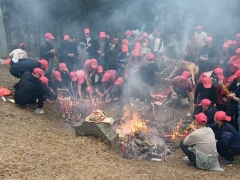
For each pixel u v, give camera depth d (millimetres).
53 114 6109
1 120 5039
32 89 5625
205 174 4234
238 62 6875
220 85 5785
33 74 5746
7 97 6215
